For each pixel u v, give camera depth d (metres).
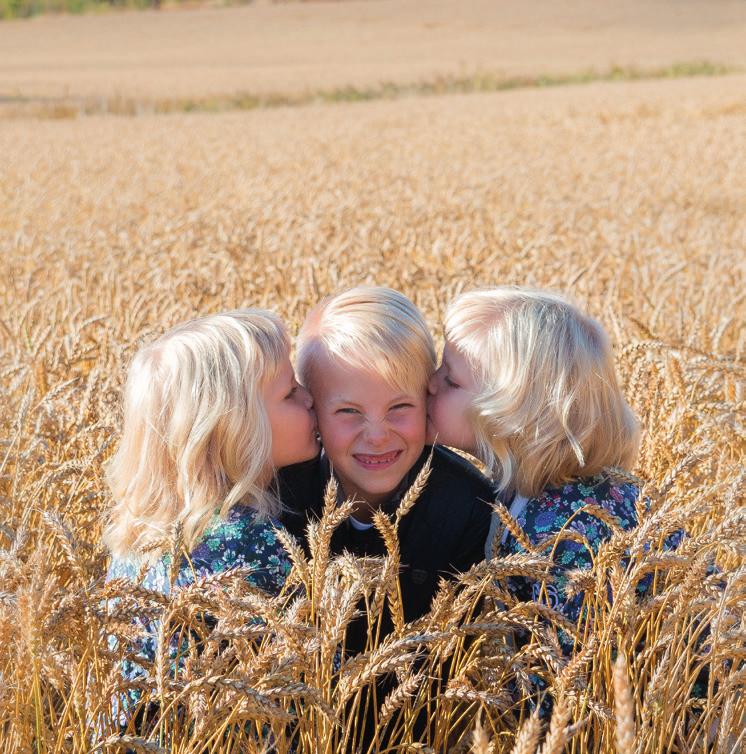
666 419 3.55
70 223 12.52
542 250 8.02
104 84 61.00
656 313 4.90
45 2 126.38
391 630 2.73
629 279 7.42
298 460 2.75
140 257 8.30
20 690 1.85
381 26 99.62
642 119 30.98
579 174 17.83
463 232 9.31
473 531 2.77
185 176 18.69
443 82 54.06
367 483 2.71
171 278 6.74
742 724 2.25
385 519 1.97
